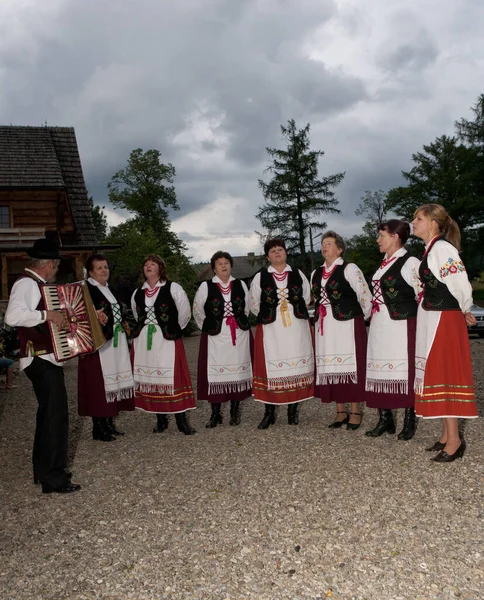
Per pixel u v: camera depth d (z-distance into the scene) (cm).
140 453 487
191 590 256
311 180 3722
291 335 549
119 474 430
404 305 482
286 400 550
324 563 275
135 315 560
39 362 389
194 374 1040
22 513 358
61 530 329
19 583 269
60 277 493
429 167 4166
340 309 525
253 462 443
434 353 420
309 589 253
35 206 2002
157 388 544
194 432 549
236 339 568
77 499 379
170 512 348
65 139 2405
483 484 368
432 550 283
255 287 562
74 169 2316
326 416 604
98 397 523
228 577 266
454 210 3881
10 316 374
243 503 357
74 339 396
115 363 536
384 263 496
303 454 458
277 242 555
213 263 572
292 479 397
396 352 483
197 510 349
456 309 421
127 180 4500
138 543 307
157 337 544
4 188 1873
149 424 608
